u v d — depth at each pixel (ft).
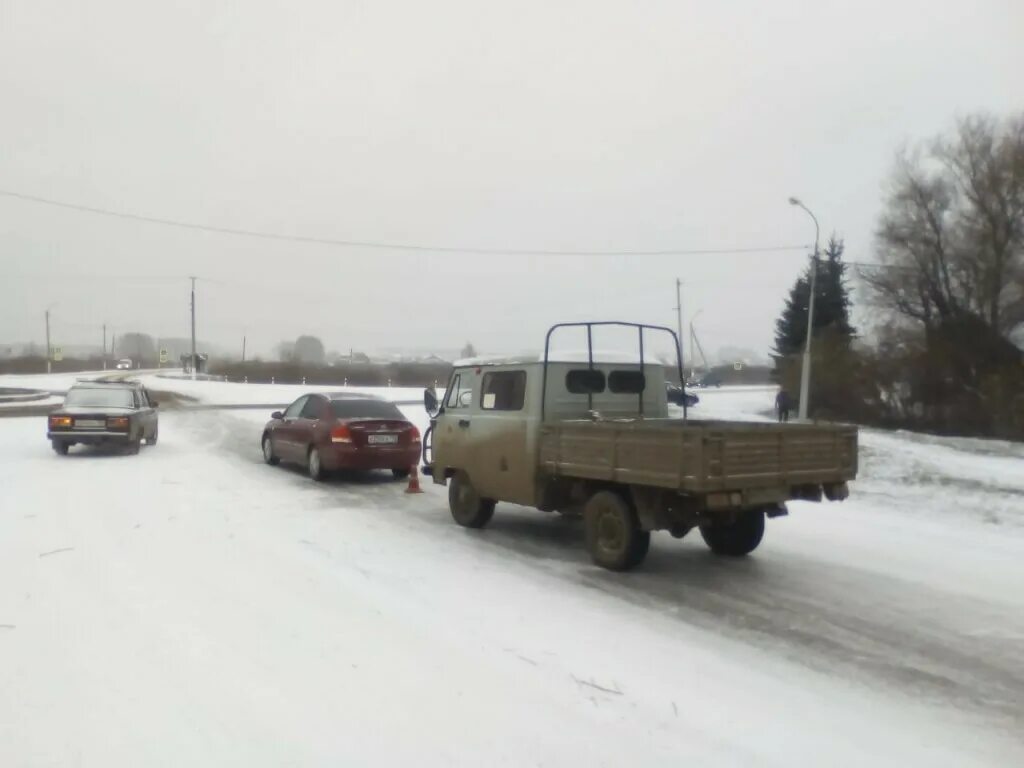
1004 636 19.83
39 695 15.46
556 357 29.89
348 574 24.90
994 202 105.19
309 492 42.04
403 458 45.55
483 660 17.62
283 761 13.01
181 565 25.58
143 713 14.70
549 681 16.52
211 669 16.83
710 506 22.41
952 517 36.55
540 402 28.89
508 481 29.86
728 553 28.66
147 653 17.70
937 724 14.88
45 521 32.45
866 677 17.08
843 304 152.15
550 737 14.02
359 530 32.12
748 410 130.62
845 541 31.27
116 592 22.35
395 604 21.71
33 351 442.91
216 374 278.87
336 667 17.04
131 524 32.12
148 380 223.71
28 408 113.50
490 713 14.94
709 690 16.24
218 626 19.57
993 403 93.35
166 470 49.73
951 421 101.19
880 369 110.22
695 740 14.03
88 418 56.44
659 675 16.98
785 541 31.24
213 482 44.78
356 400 47.57
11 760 12.96
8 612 20.44
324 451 45.34
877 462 55.47
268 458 53.72
